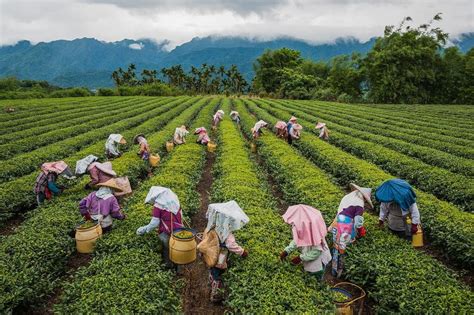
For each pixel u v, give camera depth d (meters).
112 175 11.61
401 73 79.94
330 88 90.31
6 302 7.30
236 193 13.16
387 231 10.50
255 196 13.05
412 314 7.23
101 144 22.31
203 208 14.77
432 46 80.81
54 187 13.09
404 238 10.56
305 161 18.70
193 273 9.70
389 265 8.72
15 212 13.40
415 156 22.64
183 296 8.77
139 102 60.25
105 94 84.94
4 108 45.62
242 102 63.34
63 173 13.14
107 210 10.07
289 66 109.75
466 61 81.88
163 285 7.77
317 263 8.13
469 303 7.25
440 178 16.00
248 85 119.56
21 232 10.09
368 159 21.61
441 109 59.09
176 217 9.34
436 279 8.12
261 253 8.80
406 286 7.86
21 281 7.79
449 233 10.78
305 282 7.83
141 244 9.38
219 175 17.19
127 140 25.22
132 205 12.08
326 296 7.37
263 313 6.73
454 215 11.54
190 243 8.91
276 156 19.98
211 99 70.44
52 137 25.78
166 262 9.41
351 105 64.38
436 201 13.01
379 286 8.31
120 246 9.30
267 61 111.38
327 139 27.64
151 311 6.89
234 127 31.34
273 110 48.22
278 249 9.07
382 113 49.62
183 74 115.25
